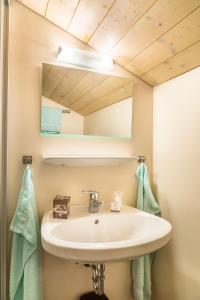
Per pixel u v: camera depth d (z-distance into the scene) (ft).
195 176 3.88
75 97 4.41
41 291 3.74
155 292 4.83
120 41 4.11
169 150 4.51
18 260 3.67
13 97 3.97
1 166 3.74
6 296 3.79
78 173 4.39
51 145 4.19
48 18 4.21
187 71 4.07
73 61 4.38
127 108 4.83
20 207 3.62
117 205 4.25
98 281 3.83
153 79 4.79
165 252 4.56
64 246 2.66
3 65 3.78
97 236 3.86
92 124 4.52
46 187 4.14
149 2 3.09
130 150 4.84
